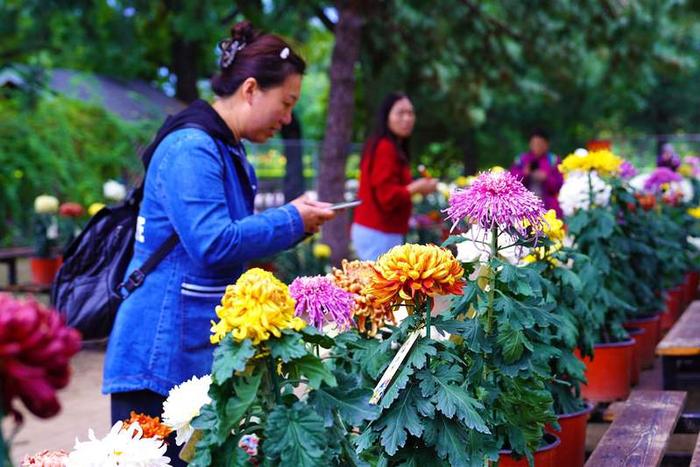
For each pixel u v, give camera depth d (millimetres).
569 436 3189
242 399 1649
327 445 1728
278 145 16453
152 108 18656
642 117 27547
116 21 11891
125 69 14695
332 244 10797
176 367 2641
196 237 2594
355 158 20469
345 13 10789
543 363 2502
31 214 14242
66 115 15531
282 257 8961
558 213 7246
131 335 2660
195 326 2656
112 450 1950
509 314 2348
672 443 4457
